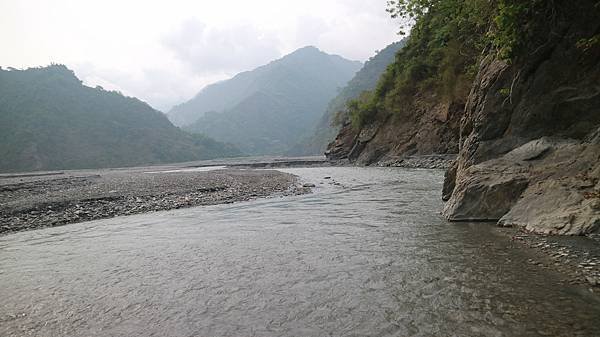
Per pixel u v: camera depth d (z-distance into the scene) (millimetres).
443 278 6980
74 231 14211
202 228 13406
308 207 16969
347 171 46062
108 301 7012
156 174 50031
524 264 7242
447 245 9016
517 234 9195
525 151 12109
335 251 9344
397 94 61688
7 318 6500
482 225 10633
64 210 19062
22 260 10289
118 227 14531
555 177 10305
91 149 167750
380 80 70125
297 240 10766
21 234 14148
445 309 5758
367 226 12000
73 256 10469
